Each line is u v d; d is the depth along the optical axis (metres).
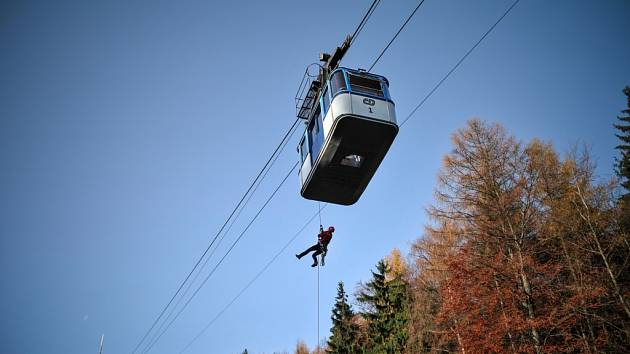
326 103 15.11
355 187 16.28
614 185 27.36
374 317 38.72
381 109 14.43
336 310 45.91
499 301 22.83
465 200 26.47
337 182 16.03
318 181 16.02
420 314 30.75
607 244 25.62
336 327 43.84
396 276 39.00
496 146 27.80
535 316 22.20
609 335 22.50
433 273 27.86
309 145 16.72
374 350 35.25
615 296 23.03
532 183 26.33
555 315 21.62
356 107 14.11
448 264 24.52
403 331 33.25
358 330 43.16
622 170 34.38
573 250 25.30
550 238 24.81
